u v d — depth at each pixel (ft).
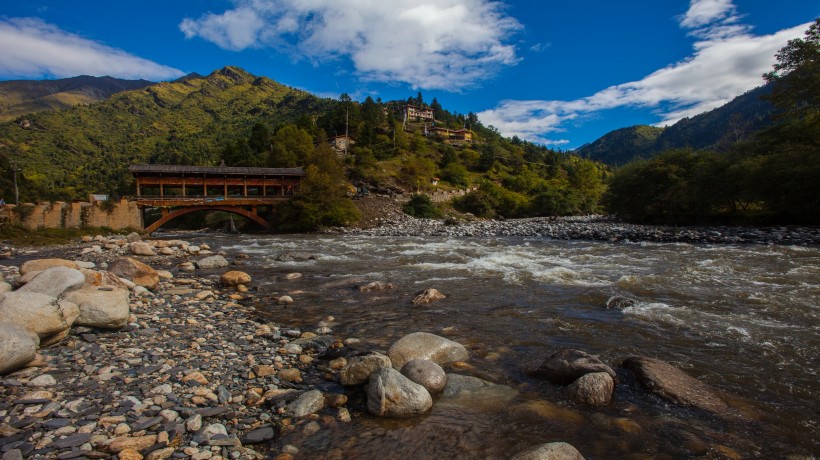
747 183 113.50
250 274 56.49
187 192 242.78
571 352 22.07
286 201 182.09
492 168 400.88
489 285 45.85
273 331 29.63
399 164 317.22
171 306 35.70
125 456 13.48
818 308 32.76
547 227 140.05
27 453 13.28
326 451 14.92
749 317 30.83
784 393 19.12
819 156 100.32
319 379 21.43
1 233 99.09
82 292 26.73
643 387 19.70
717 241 87.35
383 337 28.60
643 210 163.22
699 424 16.56
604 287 42.65
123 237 117.29
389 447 15.21
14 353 18.33
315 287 47.11
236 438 15.31
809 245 74.64
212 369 21.72
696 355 23.79
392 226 180.45
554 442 14.34
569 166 463.01
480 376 21.68
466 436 15.94
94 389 18.16
